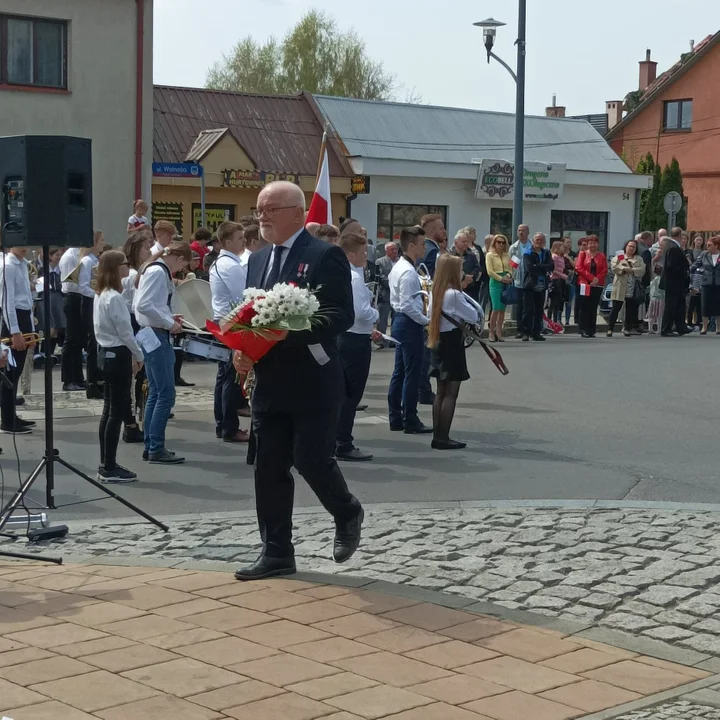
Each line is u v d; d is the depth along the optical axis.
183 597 6.28
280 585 6.52
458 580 6.69
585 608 6.18
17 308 12.82
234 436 11.88
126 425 11.88
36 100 27.09
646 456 11.27
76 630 5.72
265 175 33.44
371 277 22.69
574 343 23.73
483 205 39.47
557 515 8.34
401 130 39.50
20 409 14.04
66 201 8.04
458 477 10.12
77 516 8.70
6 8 26.53
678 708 4.82
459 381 11.46
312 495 9.38
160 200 32.12
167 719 4.63
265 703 4.80
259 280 6.67
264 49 62.97
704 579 6.65
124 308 9.63
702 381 17.30
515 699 4.90
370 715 4.70
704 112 54.81
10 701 4.80
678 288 26.03
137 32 28.23
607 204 42.94
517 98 28.20
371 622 5.88
